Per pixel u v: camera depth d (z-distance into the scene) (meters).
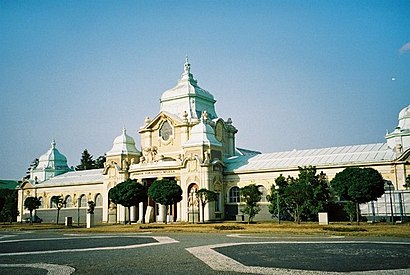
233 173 78.19
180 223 68.56
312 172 64.94
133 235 47.50
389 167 62.72
